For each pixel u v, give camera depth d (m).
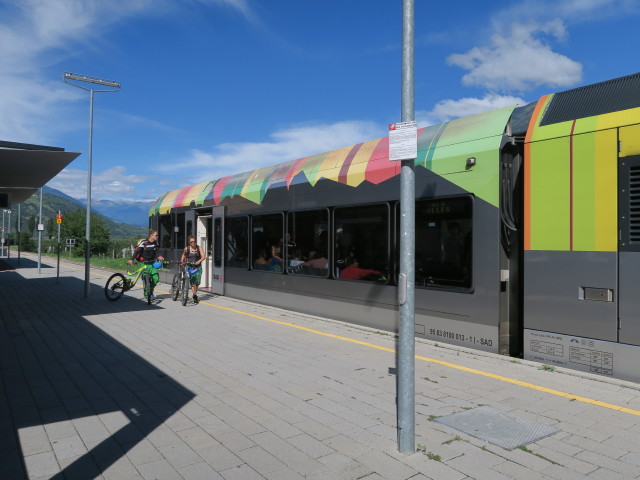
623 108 5.18
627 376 5.04
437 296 7.00
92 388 5.36
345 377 5.69
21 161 8.16
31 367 6.24
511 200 6.29
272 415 4.50
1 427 4.27
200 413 4.57
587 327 5.35
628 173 5.04
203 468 3.48
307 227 9.73
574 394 4.89
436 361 6.14
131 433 4.11
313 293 9.55
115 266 28.95
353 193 8.50
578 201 5.43
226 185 12.98
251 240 11.70
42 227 23.61
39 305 12.08
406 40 3.51
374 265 8.12
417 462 3.51
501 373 5.62
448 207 6.86
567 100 5.88
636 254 4.96
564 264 5.54
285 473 3.38
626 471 3.36
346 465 3.49
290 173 10.37
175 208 15.86
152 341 7.70
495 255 6.23
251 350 7.05
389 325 7.88
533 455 3.60
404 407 3.65
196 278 12.05
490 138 6.34
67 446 3.86
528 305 5.89
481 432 4.02
